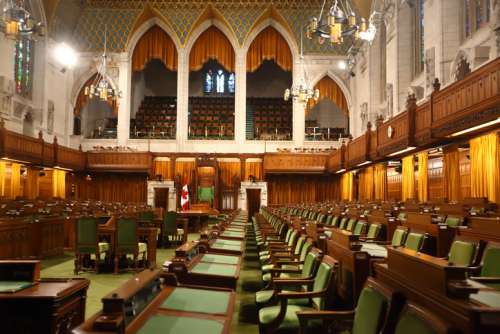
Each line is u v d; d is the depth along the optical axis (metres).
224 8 29.48
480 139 12.98
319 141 29.16
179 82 29.58
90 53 29.25
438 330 1.96
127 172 27.31
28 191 23.48
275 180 27.81
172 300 3.42
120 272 9.36
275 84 37.47
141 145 28.97
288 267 6.16
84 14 29.12
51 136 27.12
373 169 21.42
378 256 4.47
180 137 29.16
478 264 4.76
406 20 20.64
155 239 10.10
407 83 20.53
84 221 9.16
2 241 9.02
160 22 30.00
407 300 2.43
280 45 30.44
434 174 18.95
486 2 14.28
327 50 29.56
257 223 13.99
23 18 17.28
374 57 24.80
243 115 29.42
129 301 2.81
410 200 15.62
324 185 27.89
